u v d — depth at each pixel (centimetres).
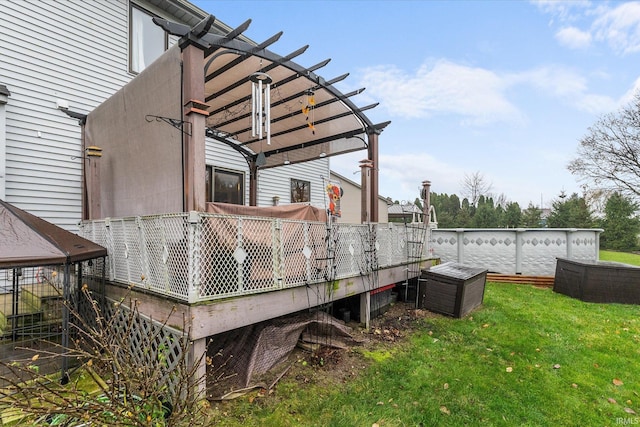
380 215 1850
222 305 301
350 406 306
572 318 568
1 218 336
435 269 635
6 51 537
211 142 844
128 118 449
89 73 633
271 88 525
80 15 622
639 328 523
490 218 2636
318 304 416
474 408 312
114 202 494
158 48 739
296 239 390
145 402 212
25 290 436
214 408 296
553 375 378
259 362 362
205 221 296
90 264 452
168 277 313
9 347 362
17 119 548
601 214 1969
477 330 509
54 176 590
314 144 752
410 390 338
